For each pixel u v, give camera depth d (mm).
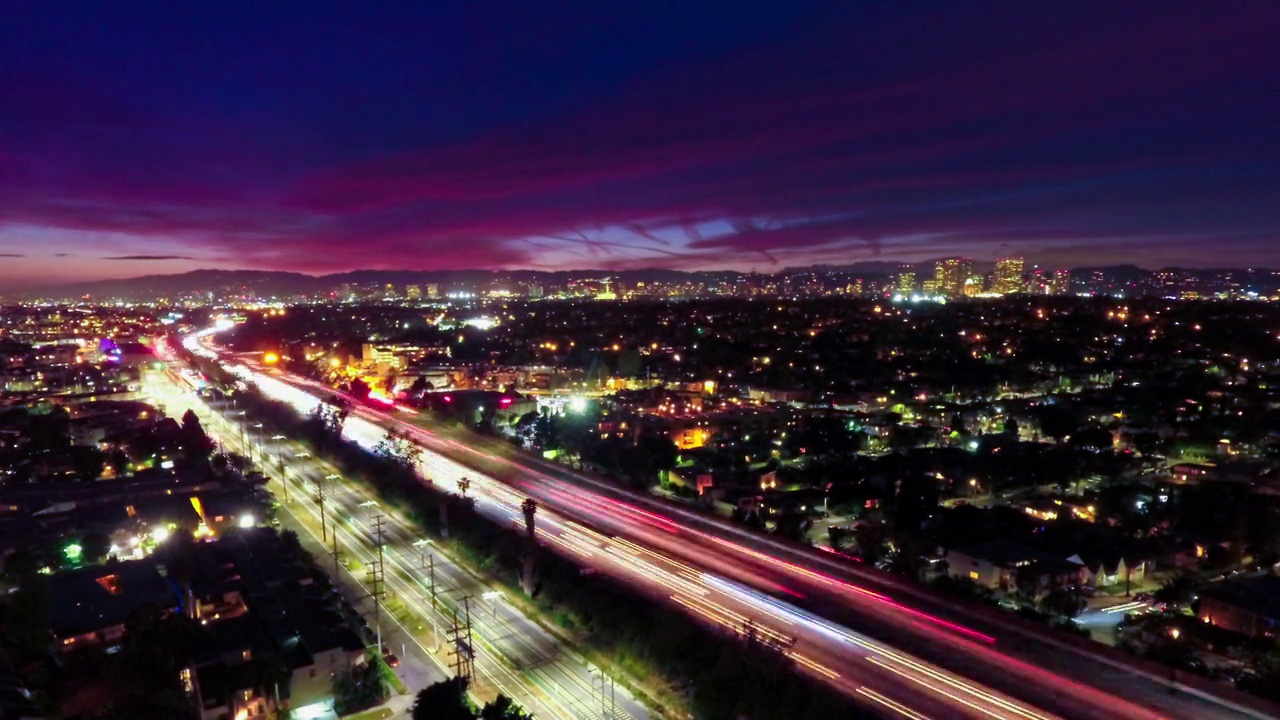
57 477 155375
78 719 74812
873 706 72062
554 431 195125
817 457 168875
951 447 174375
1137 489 134750
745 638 82688
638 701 77125
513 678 82000
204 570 102062
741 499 136125
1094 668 79062
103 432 189750
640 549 115188
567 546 116375
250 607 92062
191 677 78750
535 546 111062
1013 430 190125
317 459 179625
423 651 88500
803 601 95875
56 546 111438
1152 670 78250
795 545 116812
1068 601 93375
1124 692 74375
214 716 74188
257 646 81875
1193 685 75312
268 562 104875
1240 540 111312
